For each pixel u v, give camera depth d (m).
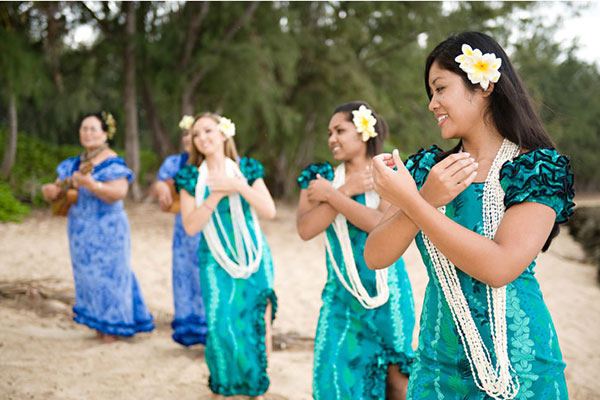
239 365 3.55
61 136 25.81
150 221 13.22
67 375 3.91
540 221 1.51
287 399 3.72
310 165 3.30
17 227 11.41
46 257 8.69
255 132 18.45
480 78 1.59
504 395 1.60
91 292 4.73
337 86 18.03
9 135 17.30
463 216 1.67
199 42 16.44
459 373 1.70
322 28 18.48
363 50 19.92
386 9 17.34
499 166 1.65
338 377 2.92
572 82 39.97
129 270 4.89
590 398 4.16
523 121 1.65
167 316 6.03
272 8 16.80
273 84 15.90
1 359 4.10
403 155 21.62
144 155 24.25
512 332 1.62
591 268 10.32
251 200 3.64
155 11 16.67
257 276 3.71
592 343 5.64
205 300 3.65
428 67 1.73
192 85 16.02
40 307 5.87
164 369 4.19
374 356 2.95
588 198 42.50
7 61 13.45
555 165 1.56
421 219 1.50
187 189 3.70
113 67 18.41
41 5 13.73
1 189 13.50
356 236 3.04
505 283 1.49
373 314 2.99
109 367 4.14
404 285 3.04
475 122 1.69
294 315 6.30
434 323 1.77
